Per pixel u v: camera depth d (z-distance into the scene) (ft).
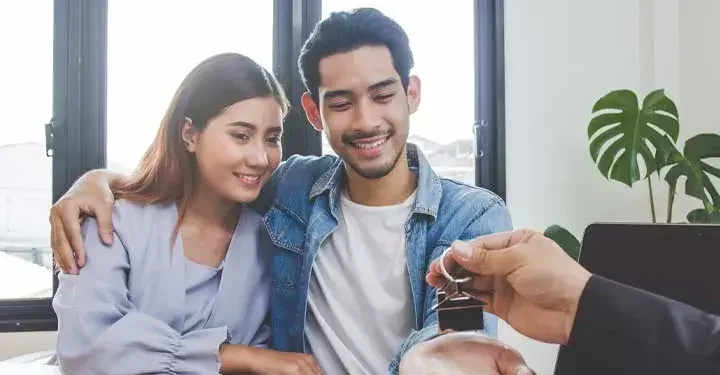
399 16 6.57
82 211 3.22
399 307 3.08
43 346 5.81
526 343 6.02
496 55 6.55
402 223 3.16
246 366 2.93
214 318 3.22
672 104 5.85
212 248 3.38
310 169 3.56
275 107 3.35
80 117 5.97
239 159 3.19
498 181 6.54
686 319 1.44
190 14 6.18
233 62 3.30
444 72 6.64
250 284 3.34
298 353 3.02
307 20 6.31
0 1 5.90
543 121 6.58
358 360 3.06
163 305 3.15
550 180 6.59
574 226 6.59
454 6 6.66
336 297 3.17
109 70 6.06
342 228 3.26
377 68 2.92
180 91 3.35
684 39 6.57
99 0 5.99
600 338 1.48
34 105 5.96
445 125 6.64
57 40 5.92
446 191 3.27
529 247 1.80
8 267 5.92
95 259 3.07
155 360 2.84
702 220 5.72
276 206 3.46
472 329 1.87
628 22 6.70
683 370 1.37
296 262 3.30
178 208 3.36
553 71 6.59
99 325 2.90
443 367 1.67
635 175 5.85
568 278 1.67
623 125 5.92
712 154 5.75
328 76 2.97
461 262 1.86
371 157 3.01
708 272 2.04
